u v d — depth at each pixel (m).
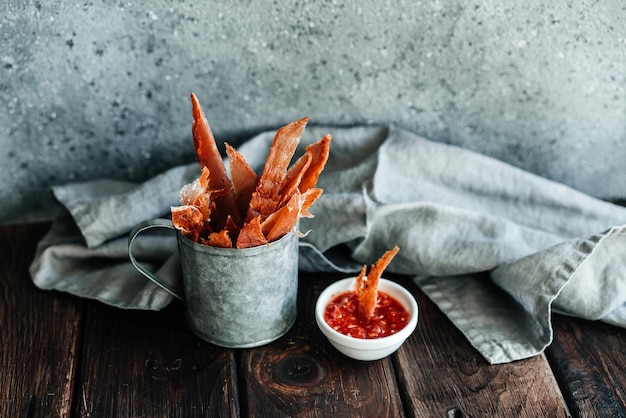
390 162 0.72
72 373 0.60
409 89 0.73
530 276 0.63
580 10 0.69
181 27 0.69
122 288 0.66
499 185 0.72
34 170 0.74
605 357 0.62
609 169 0.77
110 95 0.72
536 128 0.75
